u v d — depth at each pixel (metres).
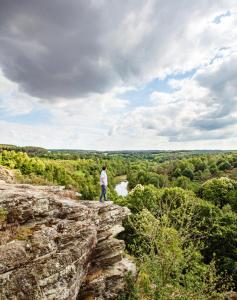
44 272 13.62
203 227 39.75
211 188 62.94
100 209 21.14
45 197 16.91
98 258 20.23
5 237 13.52
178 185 95.38
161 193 53.88
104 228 20.52
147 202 48.75
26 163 67.44
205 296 20.77
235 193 58.75
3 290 11.90
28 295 12.63
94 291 18.53
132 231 40.91
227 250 36.91
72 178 87.88
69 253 15.35
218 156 150.12
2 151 70.00
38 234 14.55
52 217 16.58
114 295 19.45
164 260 21.47
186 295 19.97
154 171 139.88
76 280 15.79
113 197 64.69
